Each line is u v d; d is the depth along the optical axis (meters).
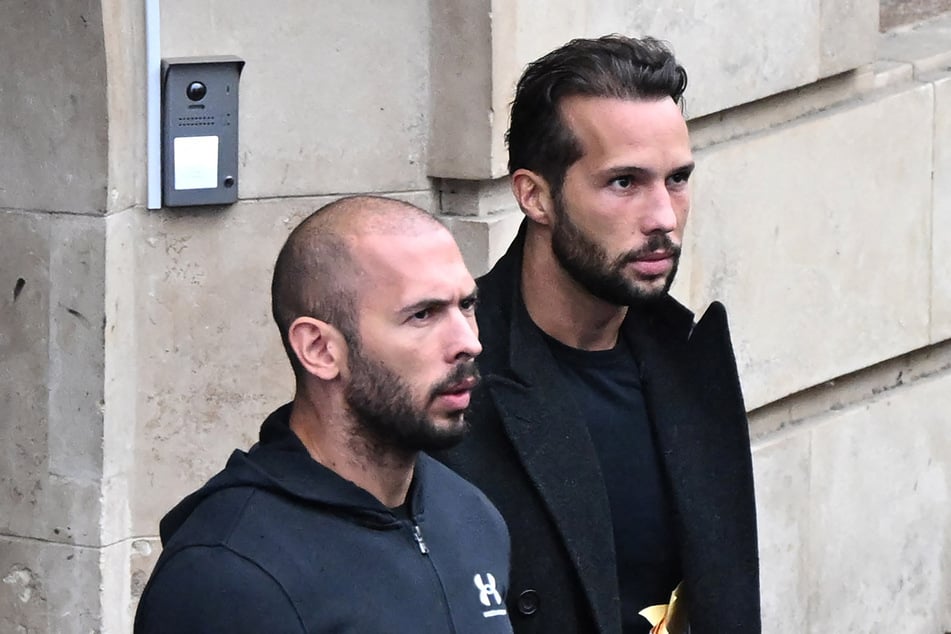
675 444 7.97
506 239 10.46
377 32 10.04
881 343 13.22
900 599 13.87
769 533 12.80
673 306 8.00
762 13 11.98
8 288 9.52
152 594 6.29
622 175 7.45
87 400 9.48
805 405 13.15
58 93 9.22
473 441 7.64
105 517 9.63
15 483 9.71
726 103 11.86
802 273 12.59
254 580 6.19
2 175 9.41
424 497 6.84
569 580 7.67
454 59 10.13
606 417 7.89
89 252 9.32
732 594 8.02
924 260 13.38
